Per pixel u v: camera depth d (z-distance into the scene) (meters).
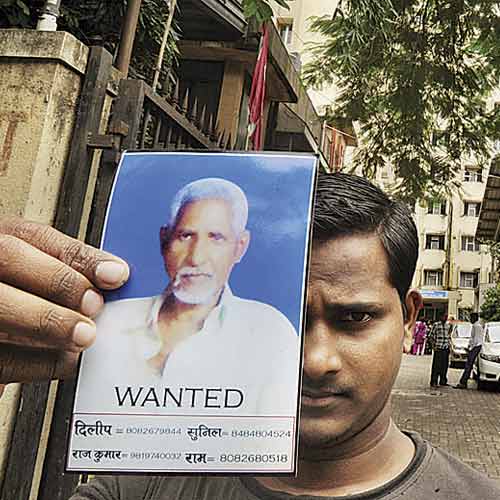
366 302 0.89
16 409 2.07
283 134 7.55
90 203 2.30
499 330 11.30
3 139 2.15
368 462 0.94
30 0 3.11
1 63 2.21
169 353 0.82
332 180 1.00
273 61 6.15
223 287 0.84
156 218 0.87
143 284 0.84
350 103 7.37
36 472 2.08
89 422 0.81
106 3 3.57
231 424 0.80
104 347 0.82
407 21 6.25
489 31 5.79
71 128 2.25
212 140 3.03
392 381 0.93
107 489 1.07
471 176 28.78
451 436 6.68
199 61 6.41
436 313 29.31
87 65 2.28
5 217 0.83
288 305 0.83
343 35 5.48
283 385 0.81
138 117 2.33
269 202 0.87
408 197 7.95
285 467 0.79
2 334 0.74
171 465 0.80
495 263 25.22
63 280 0.74
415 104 6.87
